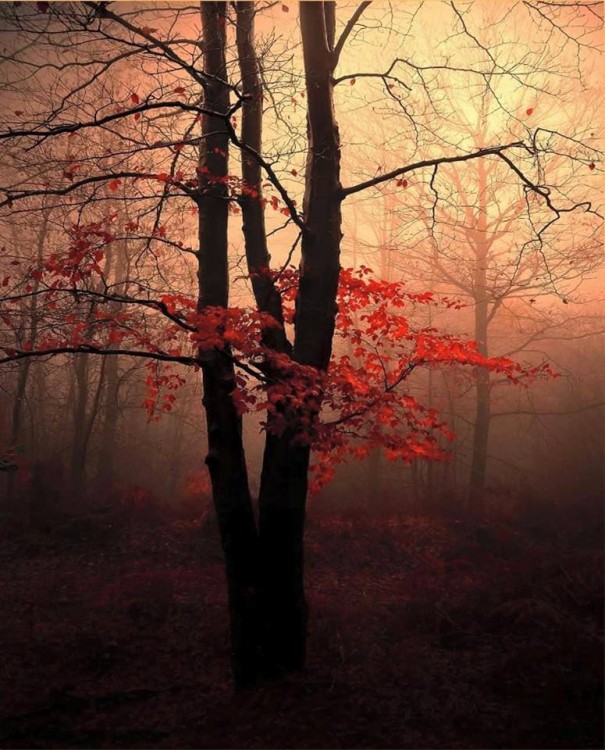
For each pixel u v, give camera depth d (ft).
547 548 40.01
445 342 26.22
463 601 30.19
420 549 41.52
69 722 20.79
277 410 22.26
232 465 23.08
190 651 26.61
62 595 33.91
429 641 26.30
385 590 34.60
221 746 18.61
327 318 23.63
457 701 20.86
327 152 23.80
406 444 23.16
